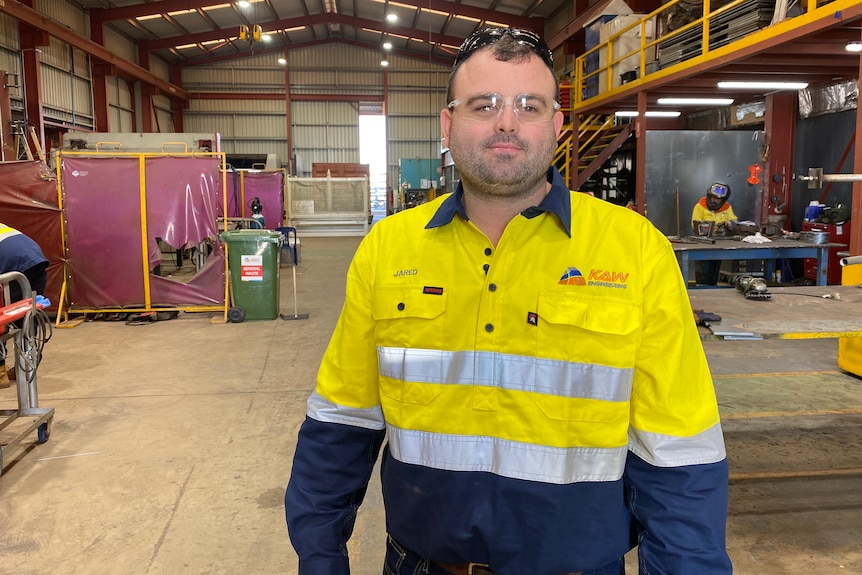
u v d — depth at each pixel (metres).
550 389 1.10
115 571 2.56
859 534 2.76
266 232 7.73
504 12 20.02
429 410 1.17
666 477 1.08
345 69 27.16
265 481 3.36
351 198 20.89
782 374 5.09
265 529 2.87
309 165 27.59
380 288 1.23
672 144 9.03
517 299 1.13
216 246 7.65
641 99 8.33
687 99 9.14
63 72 17.44
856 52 6.15
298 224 20.75
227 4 20.22
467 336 1.15
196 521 2.95
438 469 1.16
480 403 1.14
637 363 1.12
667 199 9.14
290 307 8.64
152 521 2.95
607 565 1.15
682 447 1.08
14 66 15.03
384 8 21.80
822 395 4.57
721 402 4.44
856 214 4.76
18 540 2.79
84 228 7.42
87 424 4.22
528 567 1.13
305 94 27.12
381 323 1.22
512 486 1.11
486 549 1.16
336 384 1.30
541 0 18.34
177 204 7.51
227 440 3.93
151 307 7.68
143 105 22.88
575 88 11.06
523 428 1.11
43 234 7.32
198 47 24.62
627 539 1.16
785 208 9.20
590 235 1.15
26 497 3.19
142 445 3.86
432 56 26.86
